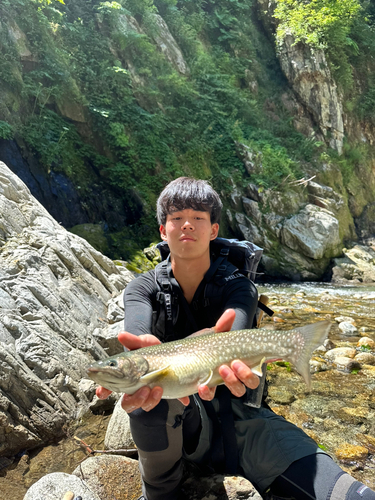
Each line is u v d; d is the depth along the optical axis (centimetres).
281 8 1232
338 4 1188
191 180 109
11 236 231
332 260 951
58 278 230
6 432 141
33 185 728
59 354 179
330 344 295
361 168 1230
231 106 1133
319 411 183
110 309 241
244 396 116
